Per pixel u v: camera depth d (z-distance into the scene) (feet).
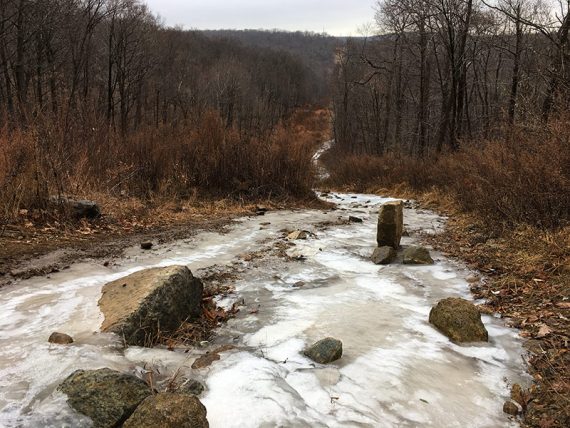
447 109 67.36
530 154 23.02
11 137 24.13
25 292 14.23
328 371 10.64
